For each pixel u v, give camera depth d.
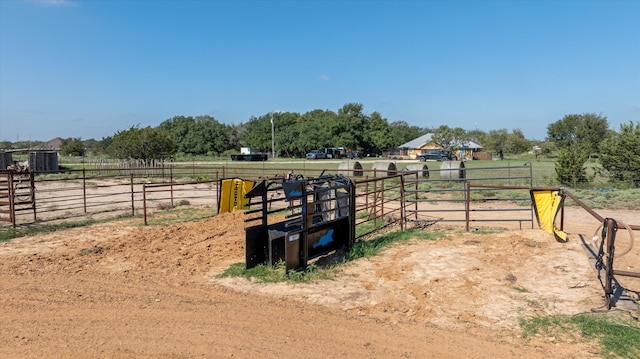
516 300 6.02
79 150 75.44
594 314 5.43
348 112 104.50
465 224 12.08
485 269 7.43
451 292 6.38
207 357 4.48
